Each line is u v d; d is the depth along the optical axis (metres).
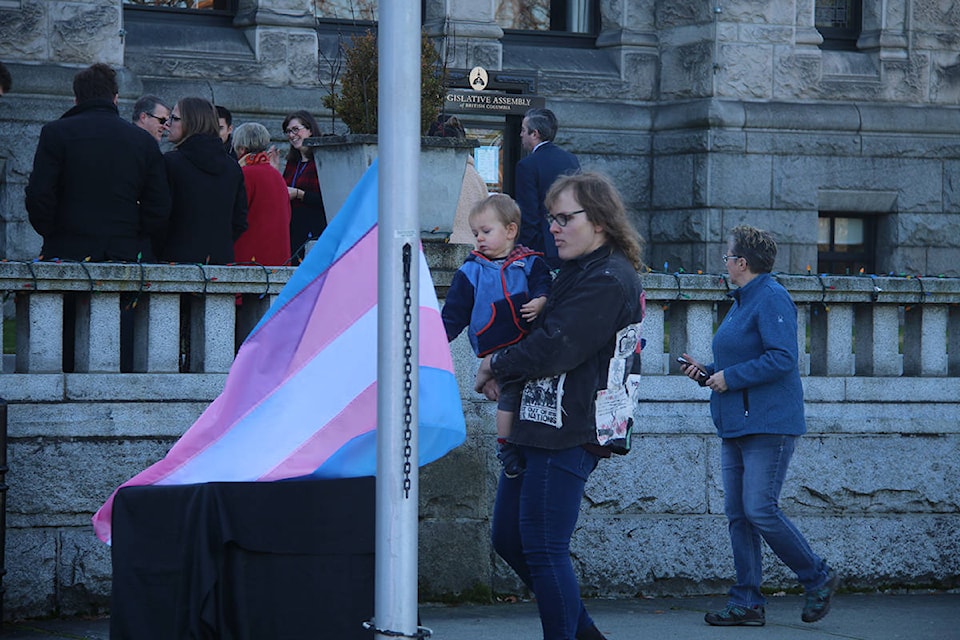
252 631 6.22
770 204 20.95
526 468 6.69
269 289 9.41
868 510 10.68
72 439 9.01
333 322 6.56
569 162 11.65
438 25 20.11
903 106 21.67
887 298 10.73
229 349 9.43
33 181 9.55
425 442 6.53
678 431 10.25
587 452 6.63
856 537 10.63
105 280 9.08
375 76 10.73
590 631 6.99
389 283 5.33
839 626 9.34
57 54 17.20
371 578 6.32
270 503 6.25
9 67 16.92
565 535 6.62
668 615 9.58
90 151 9.56
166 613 6.18
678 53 21.17
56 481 8.97
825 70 21.44
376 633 5.38
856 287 10.64
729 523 9.23
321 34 20.11
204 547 6.18
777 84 21.03
